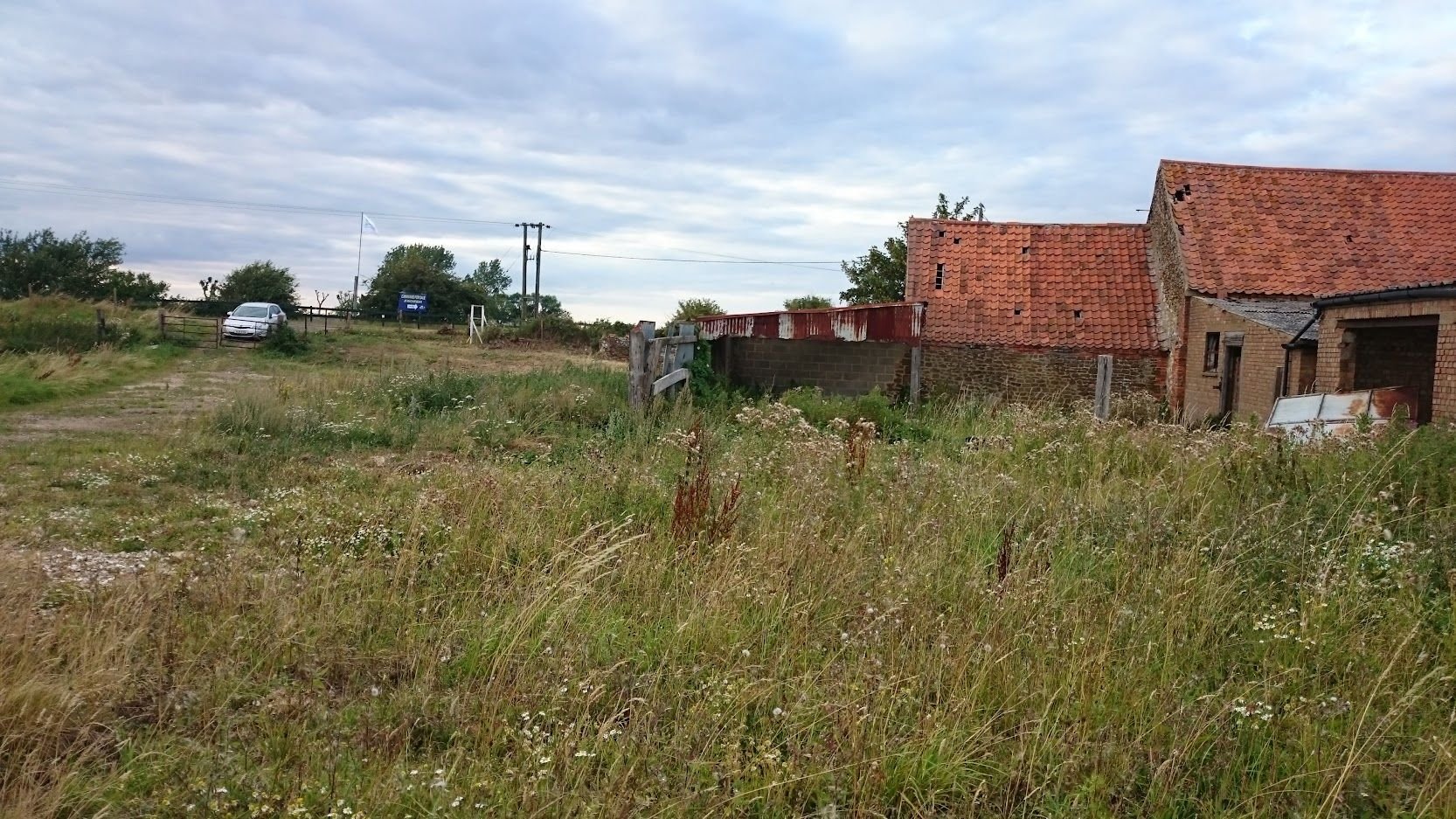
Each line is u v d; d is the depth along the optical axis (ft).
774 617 17.63
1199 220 74.64
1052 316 78.33
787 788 12.60
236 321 112.78
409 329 154.51
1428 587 18.60
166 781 12.09
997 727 14.23
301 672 15.92
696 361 65.51
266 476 33.17
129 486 30.78
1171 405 72.54
